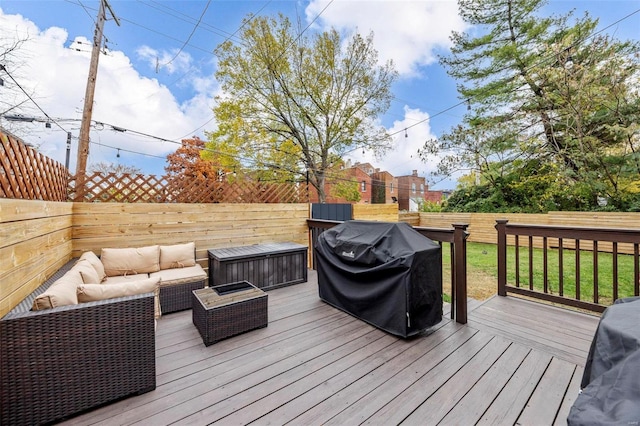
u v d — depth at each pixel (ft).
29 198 7.98
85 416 5.13
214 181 14.61
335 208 20.12
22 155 7.64
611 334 3.44
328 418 5.02
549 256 24.57
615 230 8.23
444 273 19.76
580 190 28.94
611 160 26.84
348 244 9.45
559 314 9.23
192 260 12.00
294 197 18.07
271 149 33.81
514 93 31.91
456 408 5.20
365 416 5.06
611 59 24.75
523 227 10.29
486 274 18.42
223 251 13.08
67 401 5.07
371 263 8.60
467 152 35.86
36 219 7.16
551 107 29.76
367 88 35.70
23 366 4.79
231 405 5.37
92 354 5.29
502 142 32.68
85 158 18.02
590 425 2.44
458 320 8.74
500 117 32.78
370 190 79.61
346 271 9.48
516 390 5.65
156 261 11.12
